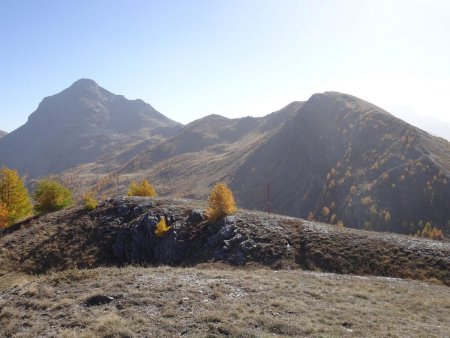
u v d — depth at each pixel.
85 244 49.47
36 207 67.00
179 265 42.25
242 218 46.38
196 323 13.97
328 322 14.94
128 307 15.62
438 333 14.77
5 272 42.12
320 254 36.84
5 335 13.48
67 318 14.62
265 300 17.27
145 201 57.72
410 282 27.62
